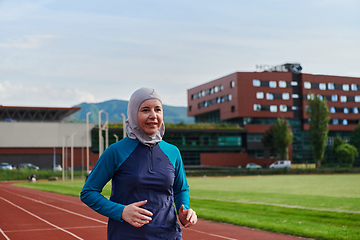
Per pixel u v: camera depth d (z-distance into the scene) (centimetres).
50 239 1086
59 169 7750
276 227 1170
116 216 277
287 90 9512
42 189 3806
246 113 9162
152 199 291
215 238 1062
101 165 294
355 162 9725
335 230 1099
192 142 9025
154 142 298
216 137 9194
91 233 1174
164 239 291
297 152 9631
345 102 10150
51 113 9738
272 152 9231
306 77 9794
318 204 1705
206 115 10731
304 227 1157
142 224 273
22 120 9600
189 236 1095
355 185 3170
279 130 8450
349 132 10269
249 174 6631
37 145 8450
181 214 301
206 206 1791
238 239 1045
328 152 9938
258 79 9312
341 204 1692
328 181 3862
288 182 3816
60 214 1684
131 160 293
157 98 300
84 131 8631
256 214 1482
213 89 10131
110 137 8656
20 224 1392
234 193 2447
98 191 293
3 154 8275
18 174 6900
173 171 303
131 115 300
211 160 9031
